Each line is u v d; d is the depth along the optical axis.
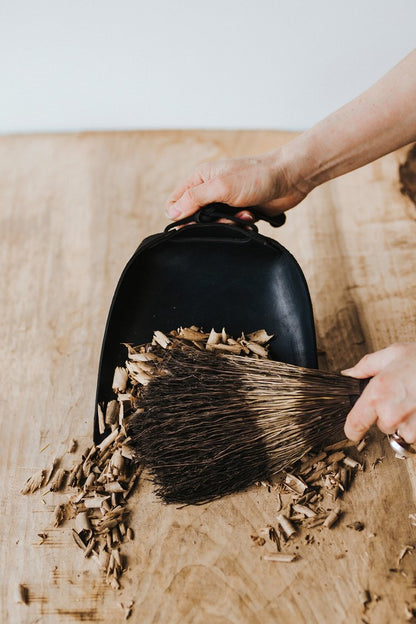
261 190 1.08
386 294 1.27
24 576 0.90
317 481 1.00
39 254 1.36
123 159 1.54
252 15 1.36
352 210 1.43
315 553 0.92
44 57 1.43
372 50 1.42
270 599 0.87
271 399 0.93
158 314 1.09
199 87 1.51
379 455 1.03
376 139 1.06
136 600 0.87
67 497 0.99
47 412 1.10
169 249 1.06
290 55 1.44
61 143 1.58
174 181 1.49
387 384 0.82
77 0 1.32
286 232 1.39
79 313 1.25
